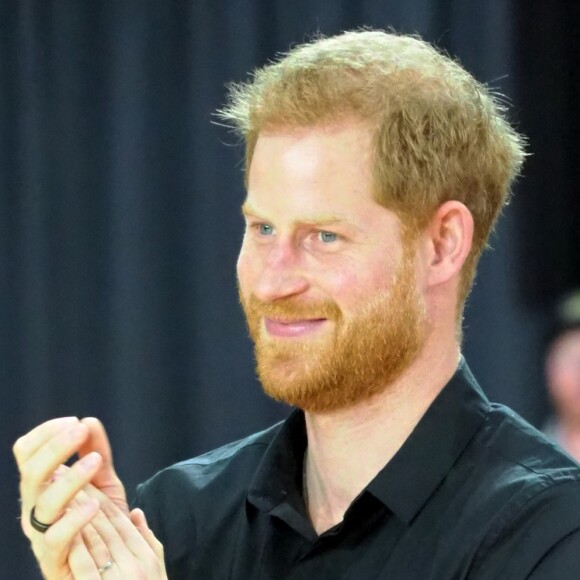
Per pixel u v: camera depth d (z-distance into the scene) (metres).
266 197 4.04
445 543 4.08
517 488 4.08
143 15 10.70
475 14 10.72
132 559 3.99
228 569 4.54
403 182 4.04
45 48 10.76
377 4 10.48
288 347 4.04
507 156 4.42
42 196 10.82
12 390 10.92
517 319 11.20
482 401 4.39
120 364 10.86
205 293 10.85
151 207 10.78
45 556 3.98
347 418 4.23
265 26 10.61
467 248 4.21
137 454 10.88
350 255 4.01
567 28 11.16
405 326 4.10
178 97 10.75
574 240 11.48
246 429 10.94
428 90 4.14
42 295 10.86
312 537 4.29
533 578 3.91
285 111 4.04
